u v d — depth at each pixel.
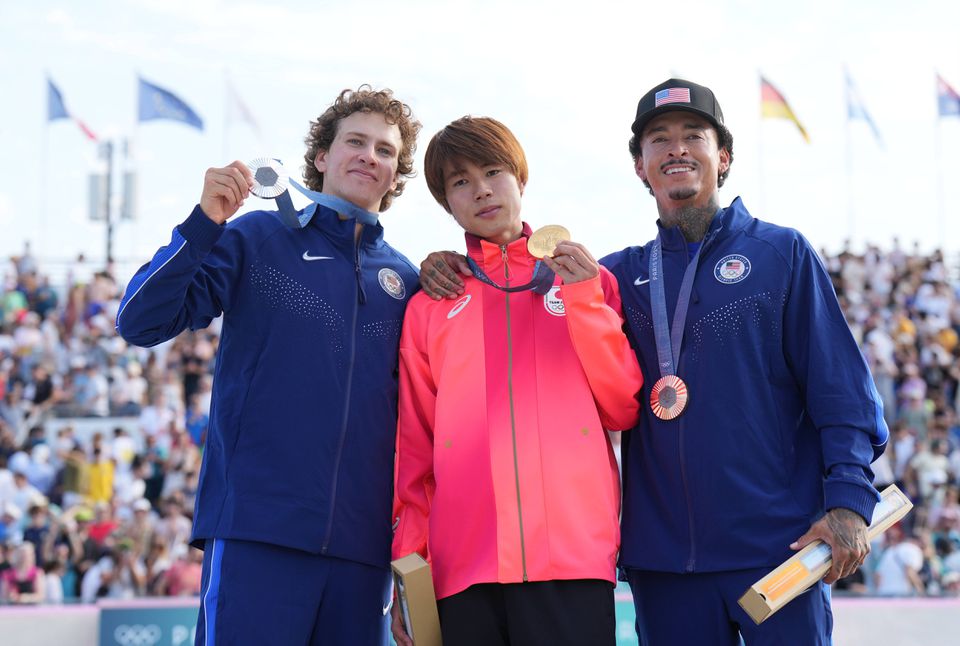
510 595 3.16
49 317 17.75
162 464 12.95
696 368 3.40
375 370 3.53
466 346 3.44
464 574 3.22
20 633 7.37
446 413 3.39
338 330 3.48
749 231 3.56
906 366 15.83
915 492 13.07
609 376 3.33
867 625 8.01
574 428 3.33
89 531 10.68
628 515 3.47
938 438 13.98
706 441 3.33
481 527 3.24
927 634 7.99
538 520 3.19
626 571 3.56
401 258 3.85
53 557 10.39
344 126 3.73
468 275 3.56
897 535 10.77
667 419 3.39
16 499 11.99
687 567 3.29
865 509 3.14
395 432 3.57
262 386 3.40
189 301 3.41
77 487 12.61
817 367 3.32
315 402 3.39
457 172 3.54
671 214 3.62
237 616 3.21
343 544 3.36
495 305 3.49
